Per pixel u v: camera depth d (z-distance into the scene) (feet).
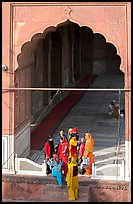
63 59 85.76
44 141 52.06
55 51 77.41
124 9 37.37
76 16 38.17
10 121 40.01
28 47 43.11
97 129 59.52
